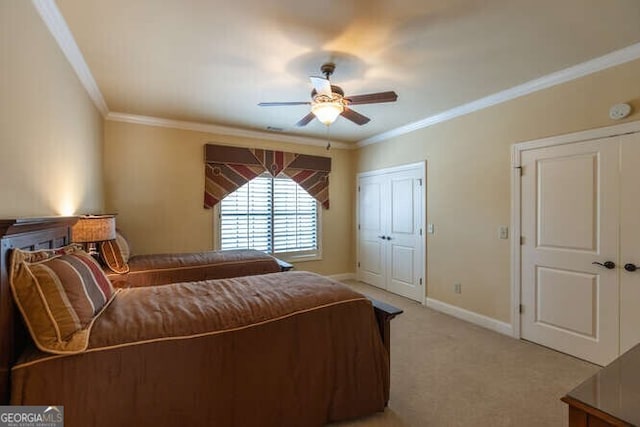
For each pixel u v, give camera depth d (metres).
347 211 5.74
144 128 4.08
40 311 1.27
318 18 2.01
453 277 3.86
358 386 1.87
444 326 3.50
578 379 2.41
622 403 0.86
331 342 1.80
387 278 4.98
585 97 2.66
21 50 1.61
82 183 2.81
